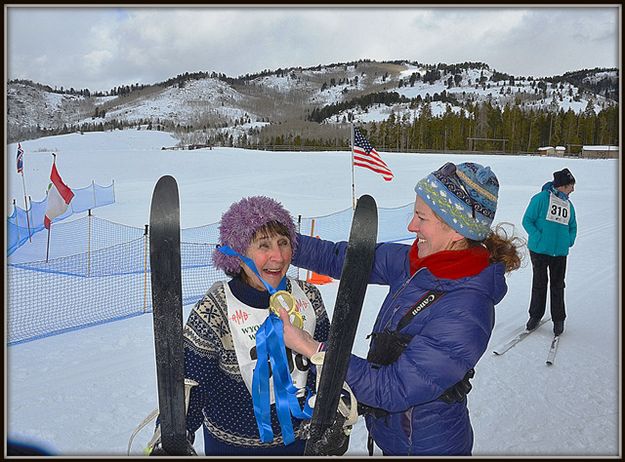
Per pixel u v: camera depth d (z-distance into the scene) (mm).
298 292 1771
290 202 20281
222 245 1691
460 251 1709
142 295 6832
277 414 1632
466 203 1674
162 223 1227
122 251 9805
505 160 38000
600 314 6199
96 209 18125
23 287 7000
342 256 2061
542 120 88250
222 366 1656
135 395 3990
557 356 4816
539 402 3893
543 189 5262
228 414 1680
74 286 7184
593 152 61406
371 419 1863
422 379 1519
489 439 3365
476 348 1558
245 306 1657
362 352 4840
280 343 1585
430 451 1699
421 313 1664
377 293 7113
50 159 41062
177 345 1268
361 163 10500
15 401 3787
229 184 27016
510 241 1839
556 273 5277
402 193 24922
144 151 44312
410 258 1893
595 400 3922
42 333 5316
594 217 16047
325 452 1528
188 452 1346
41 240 11711
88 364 4566
